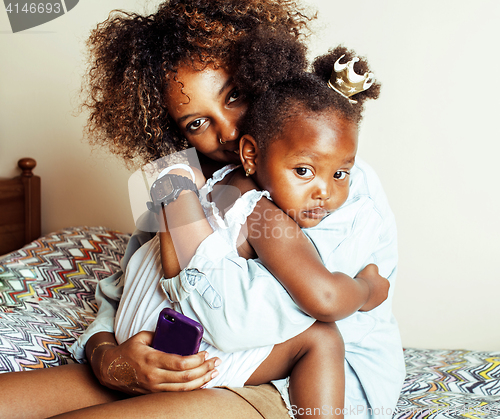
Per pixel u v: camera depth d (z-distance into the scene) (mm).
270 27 926
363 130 2125
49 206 2648
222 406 735
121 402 726
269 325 775
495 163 1954
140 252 1041
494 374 1379
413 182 2086
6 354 1027
